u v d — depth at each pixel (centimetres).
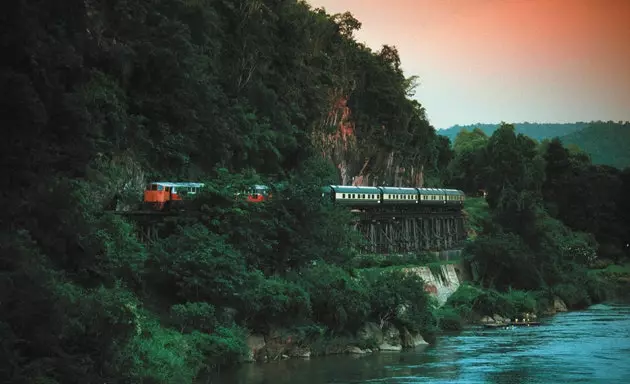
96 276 7000
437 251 14538
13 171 6581
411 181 17800
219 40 12250
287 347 8456
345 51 15762
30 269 5516
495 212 17375
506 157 19625
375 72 16538
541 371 7781
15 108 6531
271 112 12631
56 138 7250
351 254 10431
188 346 7194
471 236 16825
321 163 12962
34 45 6950
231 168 11200
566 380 7344
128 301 6756
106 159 8994
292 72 13725
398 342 9300
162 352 6700
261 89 12550
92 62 9338
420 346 9494
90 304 5894
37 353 5303
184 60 10400
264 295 8294
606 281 17238
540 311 13312
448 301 12238
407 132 17388
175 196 9156
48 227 6575
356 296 9056
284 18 13625
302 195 9812
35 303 5312
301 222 9769
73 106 7331
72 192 6862
